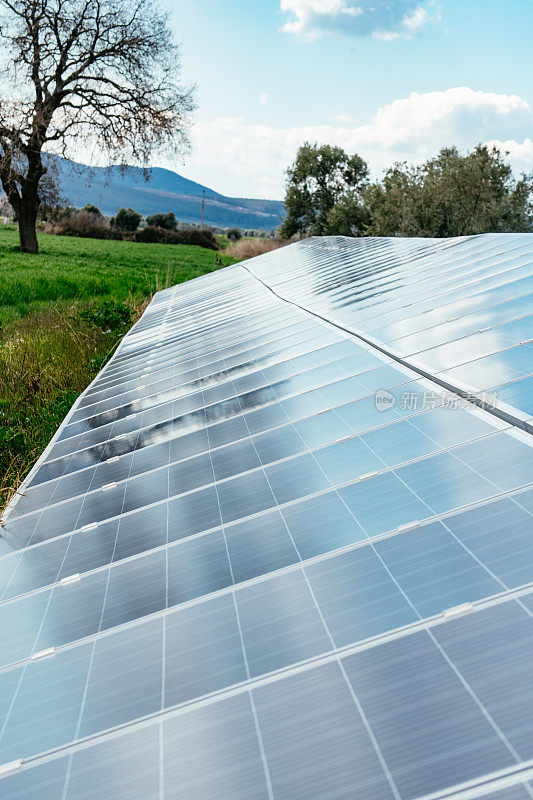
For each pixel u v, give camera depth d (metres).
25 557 5.06
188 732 2.69
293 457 5.21
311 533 3.94
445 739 2.23
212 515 4.71
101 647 3.50
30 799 2.60
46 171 50.31
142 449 6.93
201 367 10.36
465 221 41.16
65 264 45.00
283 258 31.95
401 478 4.21
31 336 19.98
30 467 10.16
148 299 30.92
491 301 8.27
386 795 2.11
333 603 3.20
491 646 2.54
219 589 3.69
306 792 2.24
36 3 43.06
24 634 3.89
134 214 95.00
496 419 4.63
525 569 2.91
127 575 4.21
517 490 3.55
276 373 8.17
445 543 3.32
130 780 2.54
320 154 72.50
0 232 68.94
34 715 3.12
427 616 2.86
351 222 60.75
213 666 3.05
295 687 2.73
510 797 1.93
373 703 2.50
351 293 13.23
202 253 69.44
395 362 6.89
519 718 2.19
